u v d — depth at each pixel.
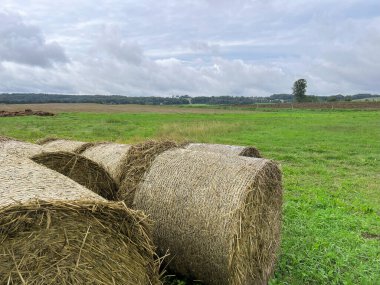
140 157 5.77
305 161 15.16
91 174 5.88
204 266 4.95
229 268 4.68
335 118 44.12
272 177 5.39
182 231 5.00
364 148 19.17
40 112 44.09
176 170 5.34
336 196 10.02
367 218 8.09
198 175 5.14
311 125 33.66
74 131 24.97
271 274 5.51
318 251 6.20
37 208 3.40
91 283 3.63
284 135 24.72
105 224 3.74
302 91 124.25
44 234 3.46
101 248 3.71
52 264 3.48
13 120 34.56
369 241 6.85
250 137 23.19
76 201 3.57
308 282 5.36
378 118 43.53
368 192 10.59
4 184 3.98
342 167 14.29
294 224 7.41
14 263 3.34
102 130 25.53
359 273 5.58
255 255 5.12
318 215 8.10
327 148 19.00
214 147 8.92
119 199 5.68
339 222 7.71
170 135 21.97
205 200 4.90
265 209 5.32
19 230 3.37
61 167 5.71
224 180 4.96
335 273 5.59
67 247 3.55
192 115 50.56
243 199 4.77
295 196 9.87
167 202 5.16
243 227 4.79
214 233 4.76
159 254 5.35
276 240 5.66
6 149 6.88
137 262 3.91
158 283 4.04
